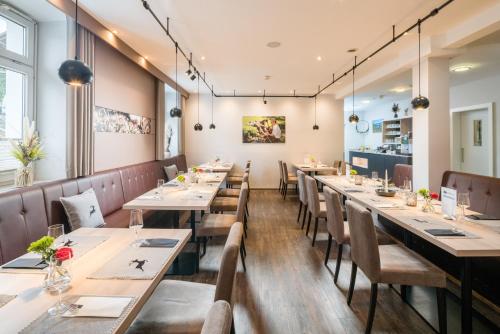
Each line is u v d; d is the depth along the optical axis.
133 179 5.17
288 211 6.39
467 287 2.04
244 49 5.12
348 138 14.33
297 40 4.69
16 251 2.60
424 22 4.09
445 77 4.95
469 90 7.94
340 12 3.74
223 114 9.48
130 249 1.82
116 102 5.14
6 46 3.50
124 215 4.21
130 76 5.68
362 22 4.04
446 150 5.00
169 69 6.52
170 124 9.13
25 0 3.38
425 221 2.49
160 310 1.61
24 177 3.15
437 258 3.33
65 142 3.88
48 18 3.81
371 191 4.04
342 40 4.70
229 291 1.47
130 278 1.44
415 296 2.82
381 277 2.19
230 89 8.66
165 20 3.96
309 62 5.93
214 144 9.49
